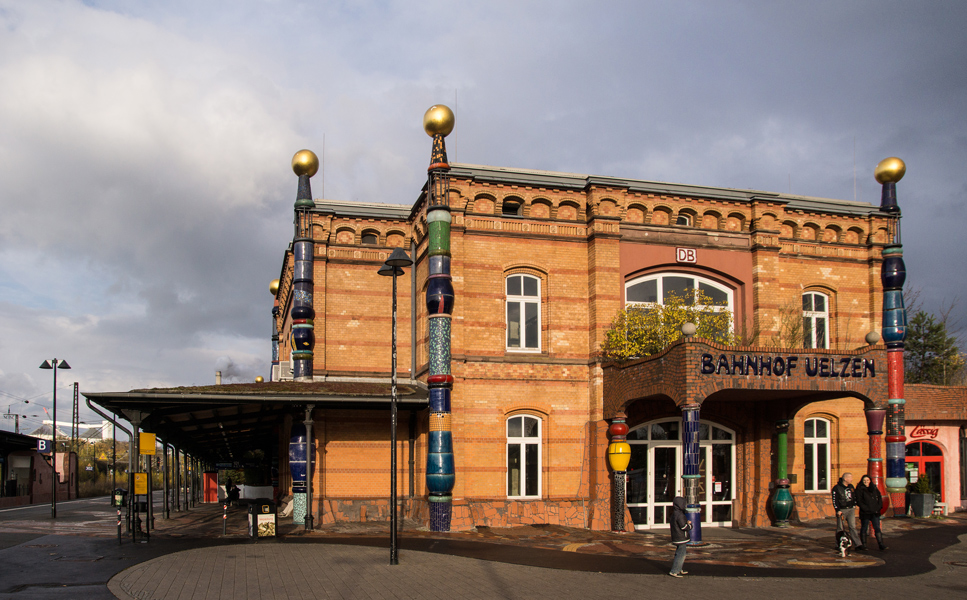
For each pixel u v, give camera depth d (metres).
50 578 12.87
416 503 21.42
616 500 19.58
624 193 21.39
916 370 38.62
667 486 21.06
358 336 23.94
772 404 21.42
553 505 20.08
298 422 21.50
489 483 19.81
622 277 21.27
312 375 23.06
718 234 22.17
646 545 17.14
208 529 20.92
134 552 15.98
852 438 23.00
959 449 25.31
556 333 20.73
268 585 12.19
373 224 24.48
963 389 25.27
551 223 21.00
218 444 33.53
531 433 20.50
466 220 20.39
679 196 22.08
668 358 17.33
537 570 13.81
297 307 23.06
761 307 21.97
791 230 23.67
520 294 20.95
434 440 19.14
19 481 45.56
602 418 20.22
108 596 11.33
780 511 20.80
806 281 23.56
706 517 21.33
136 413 18.34
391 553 14.33
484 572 13.54
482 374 20.05
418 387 21.97
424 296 22.83
